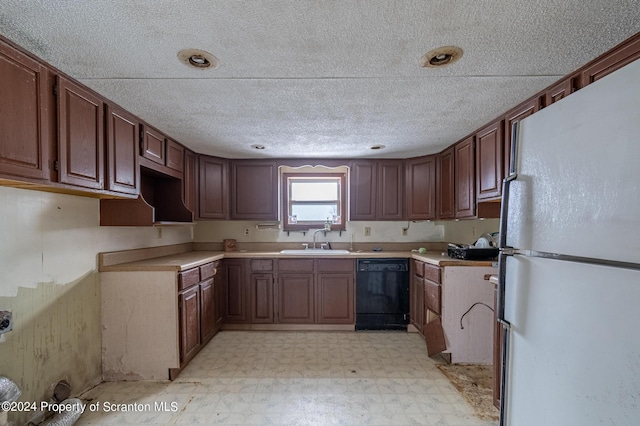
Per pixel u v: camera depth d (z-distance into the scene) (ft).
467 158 9.30
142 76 5.56
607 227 2.65
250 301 11.51
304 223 13.19
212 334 10.37
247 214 12.26
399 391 7.22
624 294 2.50
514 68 5.33
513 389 3.83
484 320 8.86
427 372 8.20
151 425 5.98
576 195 2.97
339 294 11.44
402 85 5.96
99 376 7.61
